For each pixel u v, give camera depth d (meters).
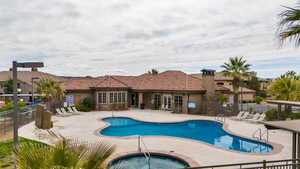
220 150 11.95
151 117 24.66
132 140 14.23
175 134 18.97
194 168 5.83
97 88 30.66
